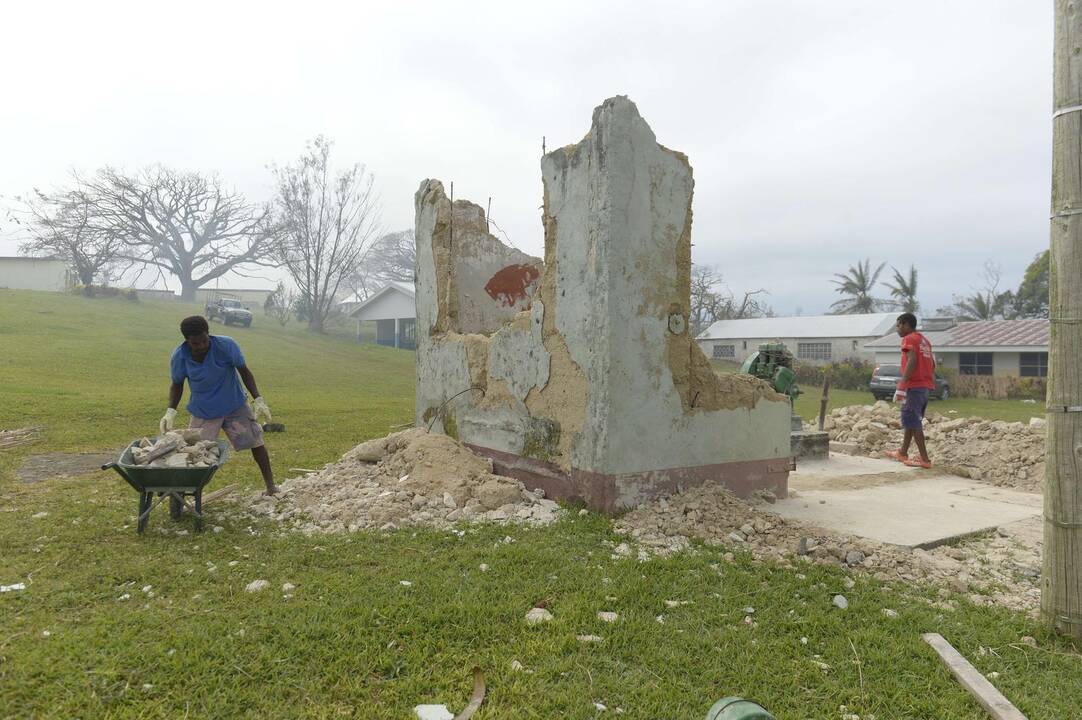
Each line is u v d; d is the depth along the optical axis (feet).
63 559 14.99
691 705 9.98
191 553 15.79
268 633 11.50
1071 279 12.21
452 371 27.25
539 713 9.61
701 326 188.55
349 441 34.96
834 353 145.59
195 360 19.25
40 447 30.37
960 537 19.07
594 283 19.72
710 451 21.54
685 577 15.10
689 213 21.16
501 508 20.24
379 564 15.48
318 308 163.63
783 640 12.19
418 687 10.09
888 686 10.77
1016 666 11.69
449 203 28.86
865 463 31.65
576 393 20.59
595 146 19.77
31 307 117.19
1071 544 12.49
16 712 9.05
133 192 191.72
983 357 111.34
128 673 10.11
